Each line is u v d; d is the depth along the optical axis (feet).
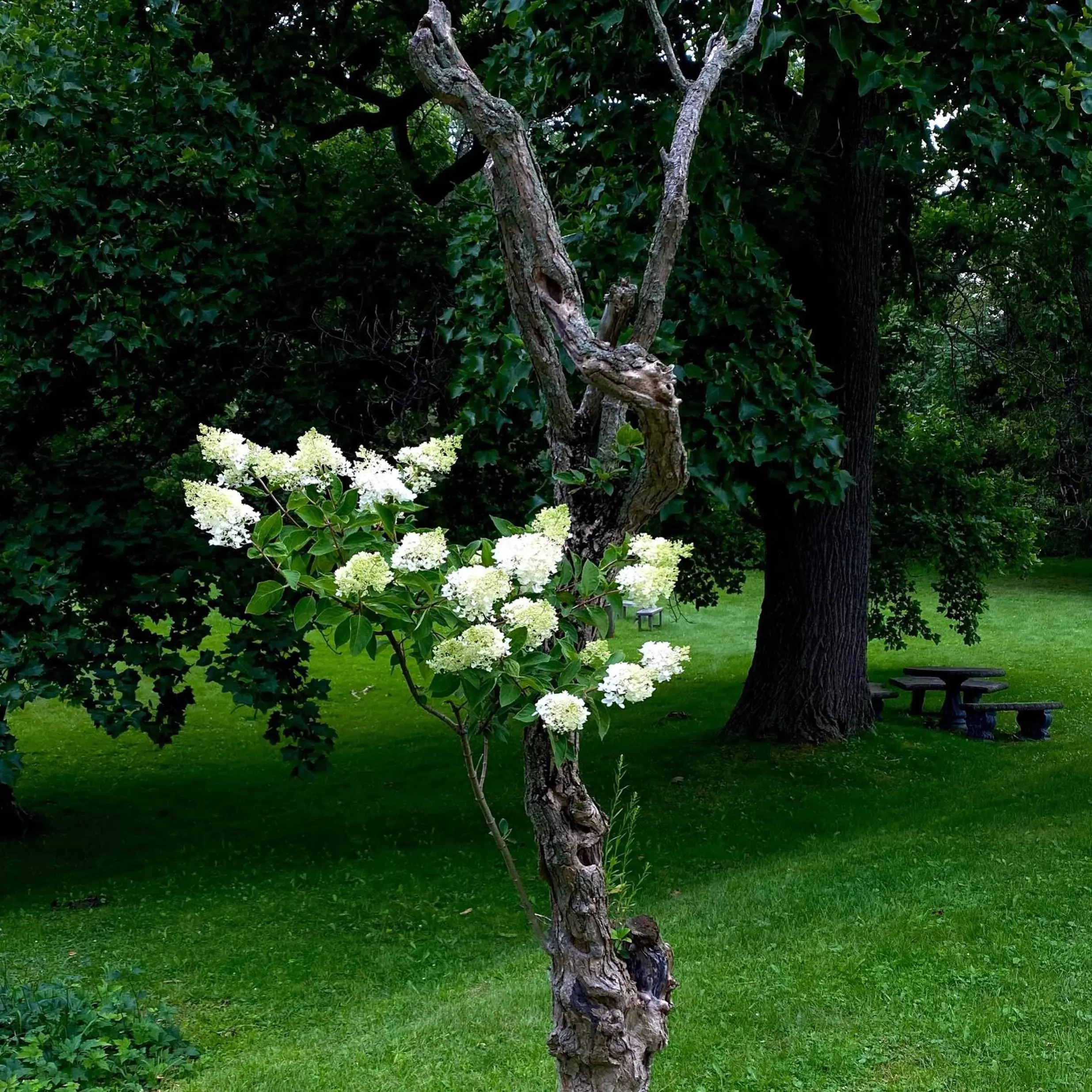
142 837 30.12
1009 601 79.05
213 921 22.31
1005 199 34.42
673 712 41.63
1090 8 20.74
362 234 30.14
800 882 20.79
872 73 19.13
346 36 33.68
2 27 24.48
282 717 25.13
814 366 24.08
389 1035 15.76
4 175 23.31
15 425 27.84
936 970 15.83
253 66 31.96
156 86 24.71
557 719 7.57
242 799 34.01
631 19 20.99
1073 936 16.63
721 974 16.42
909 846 22.61
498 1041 15.05
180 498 28.68
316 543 8.23
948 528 39.81
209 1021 17.31
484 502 32.48
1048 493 73.20
